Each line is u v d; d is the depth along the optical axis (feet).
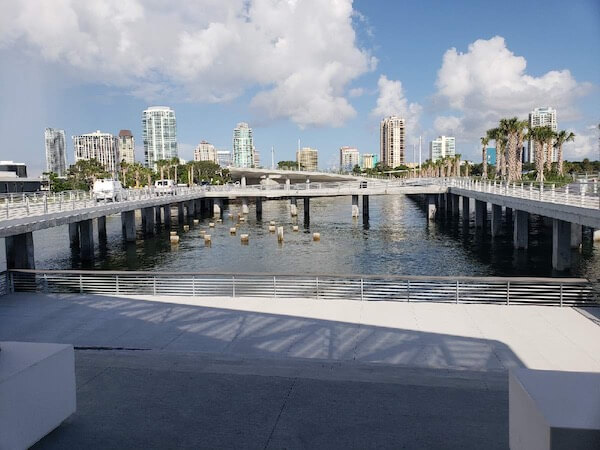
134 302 42.98
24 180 236.02
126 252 128.06
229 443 18.54
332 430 19.45
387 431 19.33
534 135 198.70
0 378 16.48
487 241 136.98
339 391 23.31
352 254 119.24
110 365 27.07
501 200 124.26
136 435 19.19
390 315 38.24
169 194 199.72
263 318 37.73
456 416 20.54
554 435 12.51
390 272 97.30
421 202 313.94
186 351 30.37
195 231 172.65
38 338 33.58
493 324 35.58
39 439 18.20
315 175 408.05
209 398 22.58
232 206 290.97
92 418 20.61
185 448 18.20
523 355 29.27
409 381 24.58
